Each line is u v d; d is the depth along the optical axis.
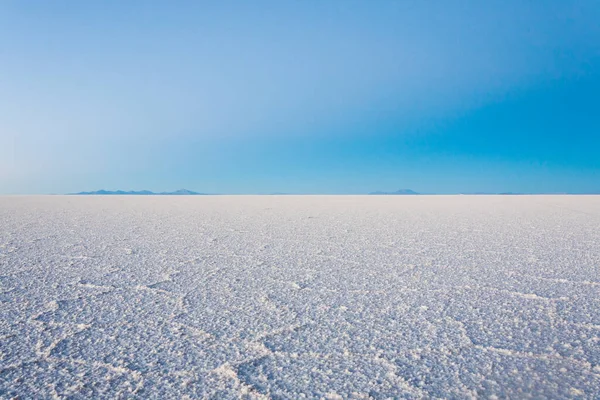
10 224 5.11
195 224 5.24
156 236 4.14
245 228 4.82
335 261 2.94
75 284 2.29
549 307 1.90
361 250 3.38
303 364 1.33
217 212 7.30
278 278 2.45
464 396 1.13
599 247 3.49
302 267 2.75
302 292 2.16
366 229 4.72
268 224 5.26
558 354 1.40
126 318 1.75
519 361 1.35
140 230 4.59
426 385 1.19
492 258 3.04
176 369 1.29
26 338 1.53
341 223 5.37
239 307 1.90
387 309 1.88
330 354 1.40
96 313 1.81
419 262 2.91
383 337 1.55
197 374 1.26
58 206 8.76
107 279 2.40
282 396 1.13
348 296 2.09
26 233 4.30
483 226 5.01
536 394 1.15
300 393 1.15
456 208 8.39
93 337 1.54
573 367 1.31
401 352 1.42
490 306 1.92
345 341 1.51
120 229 4.68
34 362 1.33
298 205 9.51
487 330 1.62
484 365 1.32
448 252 3.28
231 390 1.16
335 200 12.25
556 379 1.23
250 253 3.24
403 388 1.18
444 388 1.18
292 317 1.77
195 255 3.15
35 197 13.73
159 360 1.35
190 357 1.37
